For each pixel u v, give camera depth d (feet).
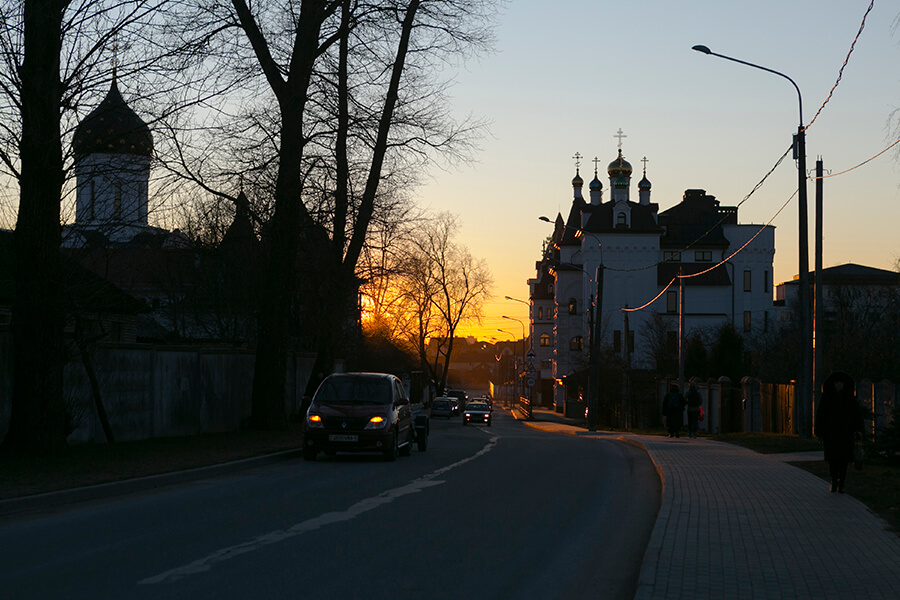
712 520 35.14
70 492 40.04
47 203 54.90
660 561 26.68
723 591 22.79
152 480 46.26
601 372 203.51
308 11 76.84
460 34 84.64
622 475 57.41
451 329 257.96
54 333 55.62
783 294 314.35
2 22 51.08
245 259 120.06
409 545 29.71
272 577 24.34
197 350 80.28
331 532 31.89
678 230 278.87
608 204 275.18
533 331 348.79
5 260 62.44
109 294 66.23
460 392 342.23
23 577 23.98
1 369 58.95
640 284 270.05
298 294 108.27
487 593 23.35
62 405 56.39
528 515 37.65
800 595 22.38
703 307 273.13
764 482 49.78
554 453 76.18
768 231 275.59
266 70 76.23
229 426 86.22
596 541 31.99
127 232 77.05
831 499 42.24
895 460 59.36
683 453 73.72
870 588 23.20
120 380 68.28
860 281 225.76
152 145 59.57
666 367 199.62
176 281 157.48
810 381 82.48
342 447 62.64
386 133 86.17
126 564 25.84
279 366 83.66
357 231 87.25
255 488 45.65
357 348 169.48
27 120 52.85
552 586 24.62
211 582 23.58
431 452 75.72
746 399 115.44
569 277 297.33
